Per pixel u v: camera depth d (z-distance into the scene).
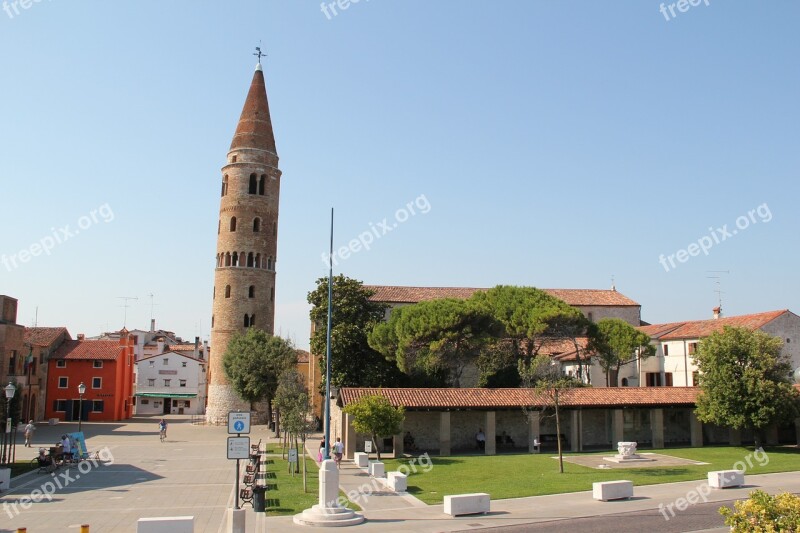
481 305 62.88
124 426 77.31
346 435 44.91
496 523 23.98
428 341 59.22
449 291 80.38
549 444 51.00
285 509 27.00
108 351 88.25
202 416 98.50
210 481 35.59
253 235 85.00
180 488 33.19
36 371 80.69
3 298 62.91
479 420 50.47
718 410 46.47
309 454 49.03
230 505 28.44
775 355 46.75
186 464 43.06
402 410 42.34
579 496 29.53
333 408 59.22
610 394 49.66
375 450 47.31
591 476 35.38
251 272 84.19
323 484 24.52
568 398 48.00
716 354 47.25
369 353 64.62
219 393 81.06
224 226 85.06
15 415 44.59
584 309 80.00
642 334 66.31
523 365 51.16
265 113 88.94
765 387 45.03
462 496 25.77
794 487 31.19
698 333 67.44
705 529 22.42
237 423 21.41
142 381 107.31
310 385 76.25
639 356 67.06
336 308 67.44
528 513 25.83
